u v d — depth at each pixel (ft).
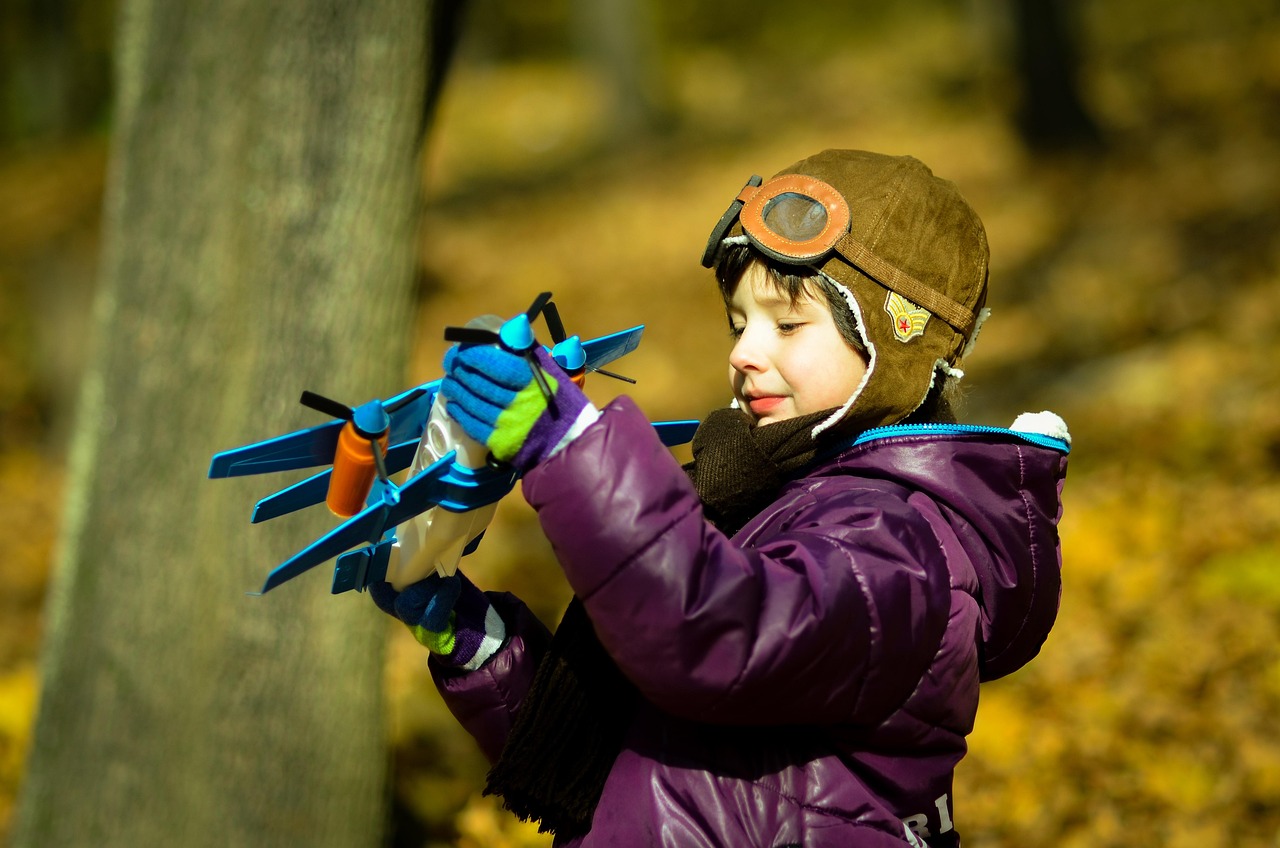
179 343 15.30
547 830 7.96
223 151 15.06
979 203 61.67
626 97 96.73
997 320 45.14
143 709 15.62
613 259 66.90
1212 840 18.04
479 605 8.53
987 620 7.98
